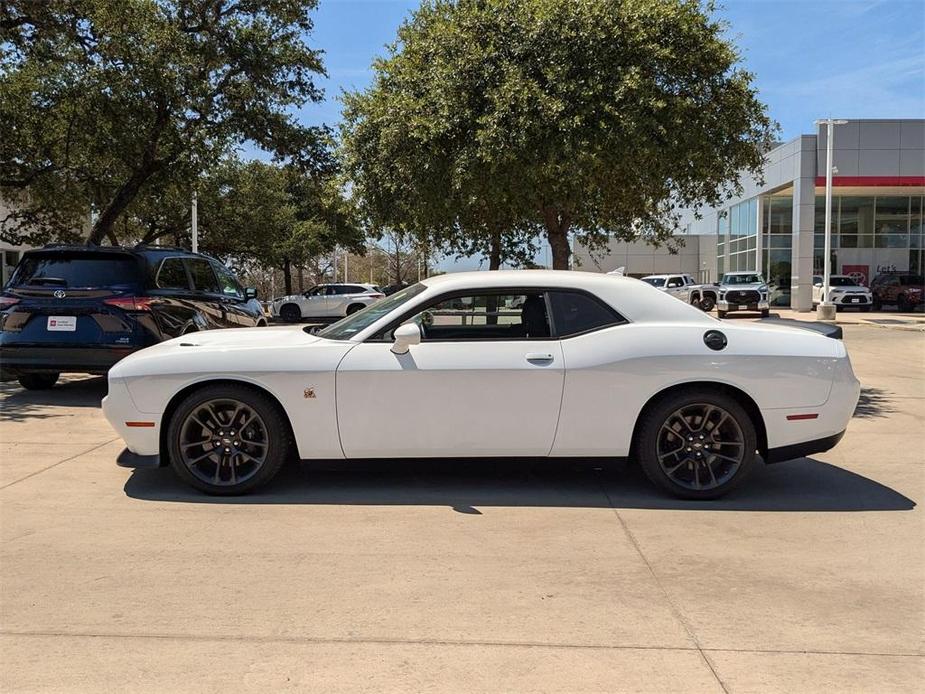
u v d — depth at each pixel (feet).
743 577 13.10
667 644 10.72
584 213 33.81
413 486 18.38
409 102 28.55
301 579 12.85
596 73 26.94
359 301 98.37
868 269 123.24
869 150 105.40
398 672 9.93
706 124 28.84
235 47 51.11
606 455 17.20
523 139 26.20
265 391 17.10
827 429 17.28
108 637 10.81
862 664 10.23
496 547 14.40
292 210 107.96
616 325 17.39
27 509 16.44
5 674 9.81
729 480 17.21
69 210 66.44
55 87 50.44
